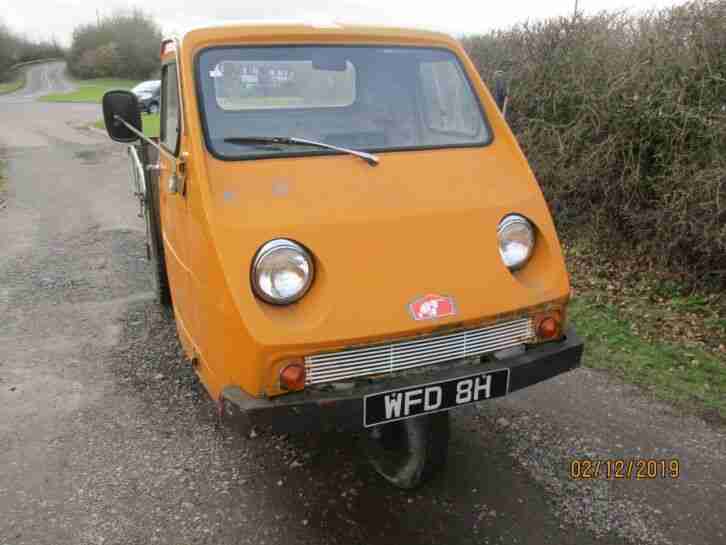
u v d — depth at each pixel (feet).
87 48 223.30
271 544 10.39
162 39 14.17
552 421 13.87
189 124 10.85
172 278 13.57
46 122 84.94
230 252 9.42
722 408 14.48
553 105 25.89
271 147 11.06
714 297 20.06
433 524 10.80
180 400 14.69
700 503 11.30
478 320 10.00
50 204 36.35
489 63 29.40
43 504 11.34
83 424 13.76
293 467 12.27
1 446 13.05
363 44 12.45
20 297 21.16
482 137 12.38
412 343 9.73
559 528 10.68
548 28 26.94
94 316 19.48
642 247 23.06
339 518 10.95
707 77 20.17
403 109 12.39
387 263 9.81
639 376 15.96
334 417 9.30
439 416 11.28
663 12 21.93
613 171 23.40
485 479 11.93
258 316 9.19
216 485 11.80
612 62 23.15
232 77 11.49
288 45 11.95
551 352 10.61
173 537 10.54
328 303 9.37
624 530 10.64
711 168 19.19
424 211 10.41
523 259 10.88
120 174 46.44
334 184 10.55
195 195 10.33
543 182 26.43
